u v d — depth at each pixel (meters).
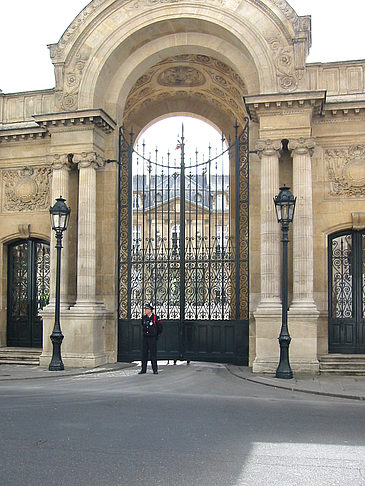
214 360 24.64
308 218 22.42
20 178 27.34
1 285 27.48
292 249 23.02
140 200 43.66
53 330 22.41
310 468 8.77
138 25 24.77
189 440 10.35
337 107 23.47
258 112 22.97
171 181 44.31
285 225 20.11
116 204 25.45
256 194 24.08
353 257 24.12
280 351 20.12
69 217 25.23
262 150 22.81
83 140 24.31
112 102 25.72
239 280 24.78
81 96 24.66
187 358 24.86
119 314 25.45
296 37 23.16
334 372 21.22
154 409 13.41
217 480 8.12
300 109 22.70
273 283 22.22
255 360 21.75
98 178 25.48
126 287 25.94
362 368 21.66
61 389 16.92
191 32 25.39
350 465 8.95
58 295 22.23
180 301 25.11
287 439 10.54
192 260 25.41
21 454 9.29
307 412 13.45
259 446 9.99
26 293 27.64
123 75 25.86
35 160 27.14
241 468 8.70
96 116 23.92
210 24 24.31
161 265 25.56
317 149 24.11
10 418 12.07
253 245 23.89
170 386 17.97
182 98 31.39
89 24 24.94
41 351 25.69
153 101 31.08
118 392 16.27
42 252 27.66
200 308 25.38
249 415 12.90
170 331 25.19
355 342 23.78
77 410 13.09
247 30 23.75
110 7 24.95
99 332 23.98
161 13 24.59
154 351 21.45
